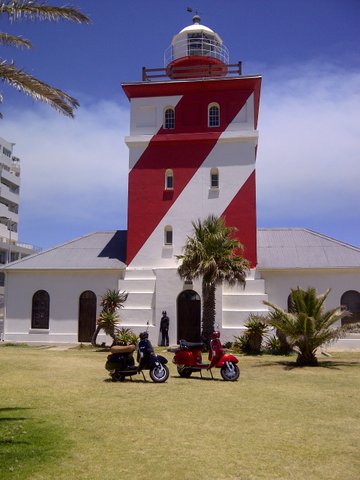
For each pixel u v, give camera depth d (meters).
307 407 11.11
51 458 7.35
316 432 8.91
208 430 8.99
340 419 9.93
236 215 29.28
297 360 19.84
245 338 25.47
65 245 32.81
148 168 30.38
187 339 28.09
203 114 30.39
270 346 25.27
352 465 7.17
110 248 32.12
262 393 12.90
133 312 28.48
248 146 29.83
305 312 19.84
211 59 32.78
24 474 6.69
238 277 24.41
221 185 29.66
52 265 30.72
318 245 30.59
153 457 7.45
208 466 7.08
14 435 8.52
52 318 30.36
